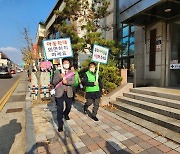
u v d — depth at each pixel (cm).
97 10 1179
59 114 513
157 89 786
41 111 743
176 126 469
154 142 431
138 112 605
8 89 1620
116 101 777
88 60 1027
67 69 544
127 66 1321
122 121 582
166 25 987
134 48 1219
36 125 571
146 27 1091
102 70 869
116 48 1010
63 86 519
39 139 466
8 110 834
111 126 542
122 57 1370
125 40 1362
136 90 793
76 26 1120
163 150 395
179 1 757
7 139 506
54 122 598
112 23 1474
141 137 461
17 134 541
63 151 406
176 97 613
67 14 1134
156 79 1023
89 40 988
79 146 426
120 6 1024
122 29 1402
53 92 517
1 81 2541
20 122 654
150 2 806
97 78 596
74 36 1023
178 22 972
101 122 579
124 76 907
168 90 747
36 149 415
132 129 514
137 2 886
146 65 1099
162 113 564
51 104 868
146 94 741
